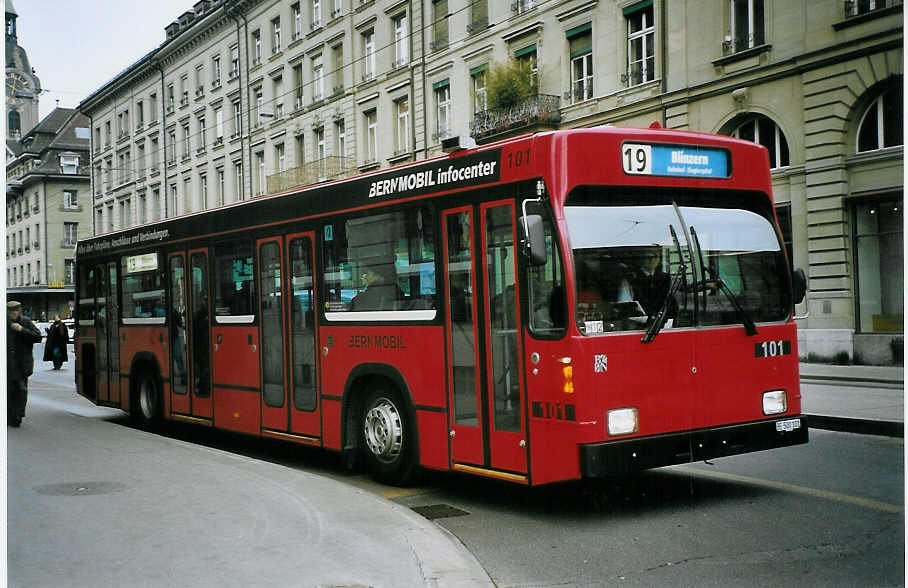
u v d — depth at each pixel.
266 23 44.28
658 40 24.09
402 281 7.89
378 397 8.34
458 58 31.64
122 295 13.45
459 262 7.23
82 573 4.89
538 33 28.06
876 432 10.62
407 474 8.00
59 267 77.38
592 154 6.45
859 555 5.52
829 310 20.14
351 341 8.53
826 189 20.12
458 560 5.32
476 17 30.78
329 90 39.47
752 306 7.06
